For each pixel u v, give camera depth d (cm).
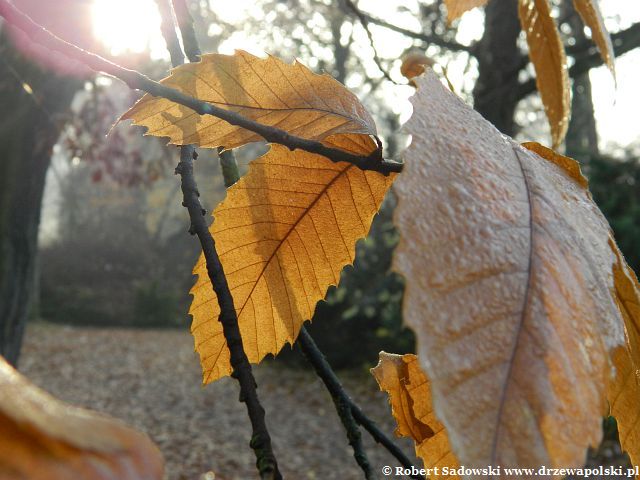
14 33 233
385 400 553
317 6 595
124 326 1015
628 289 20
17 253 271
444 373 12
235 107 28
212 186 963
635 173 483
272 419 548
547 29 33
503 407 13
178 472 434
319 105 29
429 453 32
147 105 27
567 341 14
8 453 7
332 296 611
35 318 975
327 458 461
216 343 34
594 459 228
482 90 364
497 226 15
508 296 14
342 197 33
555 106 35
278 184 33
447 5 30
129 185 417
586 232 19
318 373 36
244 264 34
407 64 32
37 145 260
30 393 8
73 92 265
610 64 28
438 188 15
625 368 21
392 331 596
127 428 8
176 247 1195
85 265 1154
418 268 13
